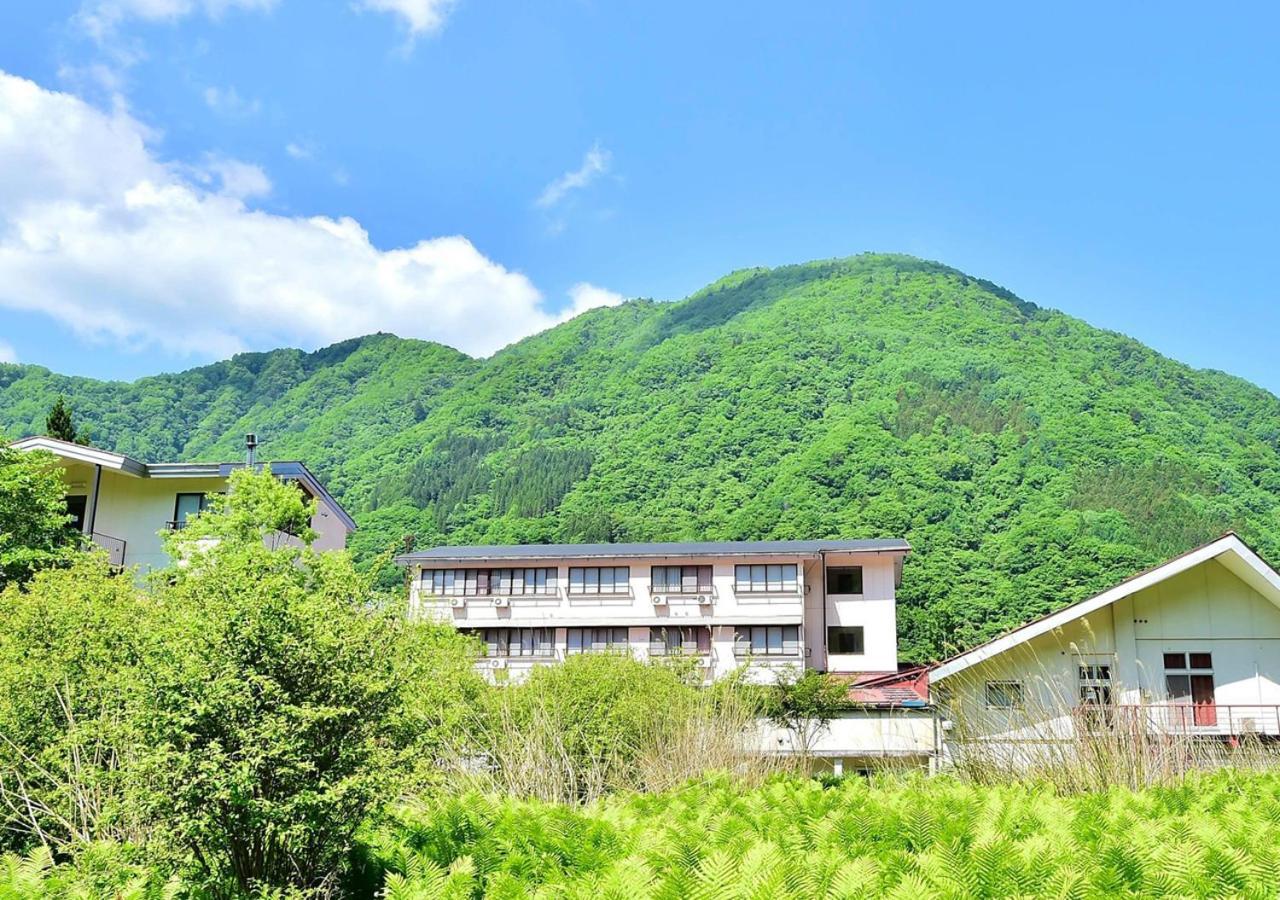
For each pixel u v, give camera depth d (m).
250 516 22.30
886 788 8.55
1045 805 6.45
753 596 38.91
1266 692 18.05
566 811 6.88
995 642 17.52
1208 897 4.65
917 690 23.14
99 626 11.27
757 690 18.88
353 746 6.61
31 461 23.28
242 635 6.57
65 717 9.72
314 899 6.33
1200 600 18.58
